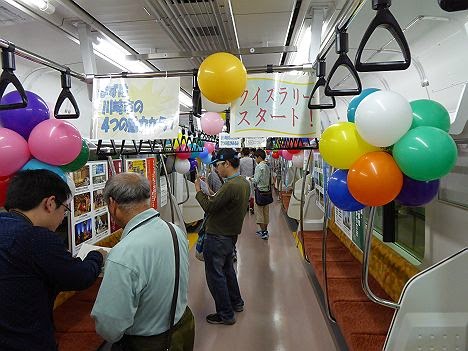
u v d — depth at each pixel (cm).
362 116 143
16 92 166
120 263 135
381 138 141
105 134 199
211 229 308
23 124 161
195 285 406
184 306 160
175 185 572
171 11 272
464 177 202
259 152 618
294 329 304
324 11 294
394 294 265
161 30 337
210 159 554
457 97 276
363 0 125
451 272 157
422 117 151
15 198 129
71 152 163
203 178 502
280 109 193
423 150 135
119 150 296
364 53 339
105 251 171
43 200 131
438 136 137
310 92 192
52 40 332
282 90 193
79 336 224
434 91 310
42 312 126
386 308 258
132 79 199
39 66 379
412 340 158
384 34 288
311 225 521
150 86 197
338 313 252
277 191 1269
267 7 289
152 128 197
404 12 240
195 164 546
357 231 373
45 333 127
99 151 242
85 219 290
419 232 262
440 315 158
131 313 136
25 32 307
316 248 425
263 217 617
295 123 192
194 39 334
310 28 316
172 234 154
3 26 291
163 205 493
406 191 157
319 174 514
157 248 144
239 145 593
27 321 121
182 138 405
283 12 299
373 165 146
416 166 138
